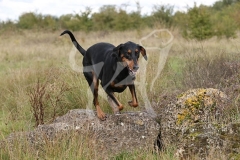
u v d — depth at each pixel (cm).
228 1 3747
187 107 581
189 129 563
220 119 573
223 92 629
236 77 766
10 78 1051
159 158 538
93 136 576
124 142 588
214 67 905
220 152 527
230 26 2008
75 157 524
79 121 612
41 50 1923
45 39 2681
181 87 823
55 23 3525
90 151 543
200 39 1964
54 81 912
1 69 1466
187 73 909
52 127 594
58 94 813
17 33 3161
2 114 834
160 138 596
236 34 2044
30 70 1111
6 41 2603
